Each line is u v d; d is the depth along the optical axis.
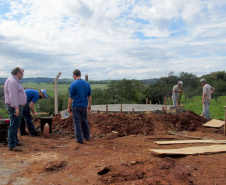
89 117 8.49
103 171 3.60
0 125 5.51
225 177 3.28
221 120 9.12
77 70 6.34
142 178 3.26
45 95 7.13
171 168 3.65
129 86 36.34
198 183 3.06
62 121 8.20
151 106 12.20
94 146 5.50
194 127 7.88
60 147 5.44
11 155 4.64
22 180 3.36
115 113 8.23
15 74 5.03
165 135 7.02
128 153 4.74
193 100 35.62
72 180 3.36
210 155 4.52
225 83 37.56
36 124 8.55
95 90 35.97
